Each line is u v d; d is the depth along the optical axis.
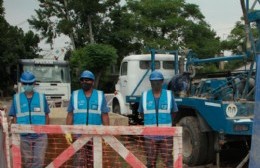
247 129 7.03
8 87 32.62
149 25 37.38
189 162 7.97
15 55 32.72
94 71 32.25
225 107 7.13
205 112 7.62
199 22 39.28
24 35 36.88
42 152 4.87
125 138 4.59
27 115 5.34
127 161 4.25
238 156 8.64
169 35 37.97
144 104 5.45
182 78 9.22
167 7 37.84
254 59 7.72
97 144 4.24
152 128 4.15
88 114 5.23
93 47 32.00
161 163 4.91
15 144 4.31
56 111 7.80
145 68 11.35
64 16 39.03
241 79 8.03
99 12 37.91
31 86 5.35
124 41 38.97
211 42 37.94
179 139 4.14
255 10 7.65
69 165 4.68
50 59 18.08
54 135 4.91
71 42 38.19
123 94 11.82
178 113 8.52
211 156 7.83
